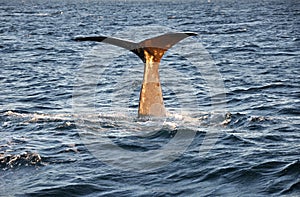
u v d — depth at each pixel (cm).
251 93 1909
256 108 1619
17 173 1053
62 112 1580
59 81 2275
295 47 3625
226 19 7188
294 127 1377
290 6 13038
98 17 8150
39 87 2117
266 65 2745
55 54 3369
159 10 11075
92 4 18400
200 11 10225
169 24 6188
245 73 2456
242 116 1477
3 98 1870
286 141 1248
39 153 1159
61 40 4366
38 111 1614
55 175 1035
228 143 1227
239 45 3806
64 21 7138
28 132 1343
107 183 991
